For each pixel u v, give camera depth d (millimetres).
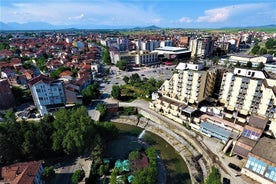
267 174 61750
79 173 63688
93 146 74188
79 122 78188
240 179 65812
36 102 108938
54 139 72312
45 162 74125
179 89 108562
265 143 70062
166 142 93750
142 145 90312
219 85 114312
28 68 191375
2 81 111875
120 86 153875
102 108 114562
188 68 107125
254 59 198375
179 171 74938
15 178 54531
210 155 78250
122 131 103438
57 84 106125
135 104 126688
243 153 72875
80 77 155750
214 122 93312
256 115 81750
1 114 104688
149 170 61281
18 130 71250
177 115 105062
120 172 68062
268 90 79375
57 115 85188
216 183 54438
